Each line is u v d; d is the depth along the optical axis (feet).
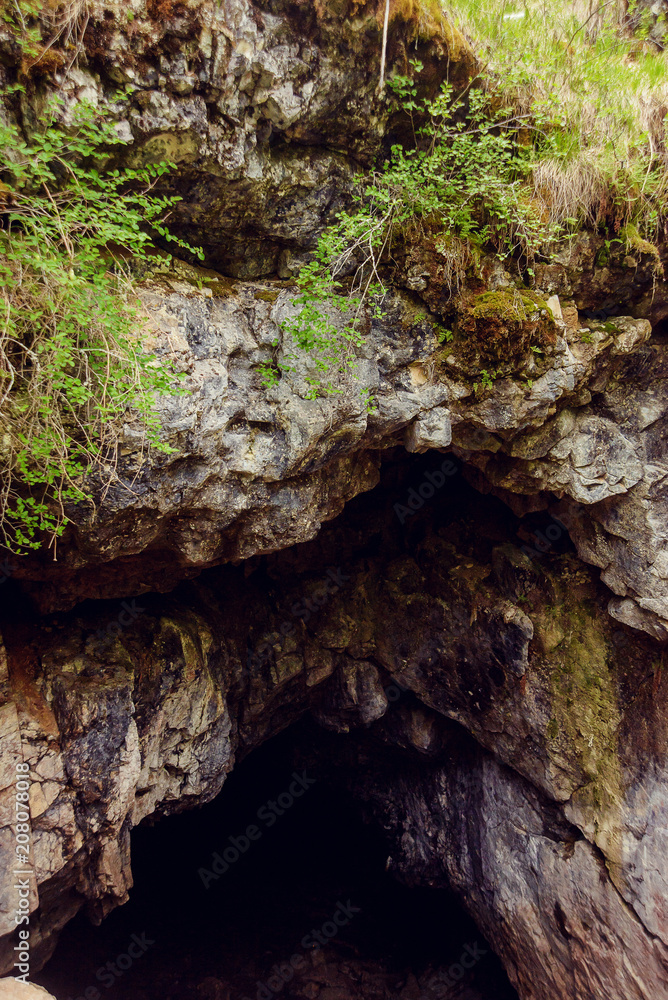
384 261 13.76
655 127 14.85
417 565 24.75
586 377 15.60
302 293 13.04
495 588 22.41
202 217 12.12
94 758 15.49
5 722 14.23
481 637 22.25
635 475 17.16
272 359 13.57
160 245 12.44
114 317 10.11
